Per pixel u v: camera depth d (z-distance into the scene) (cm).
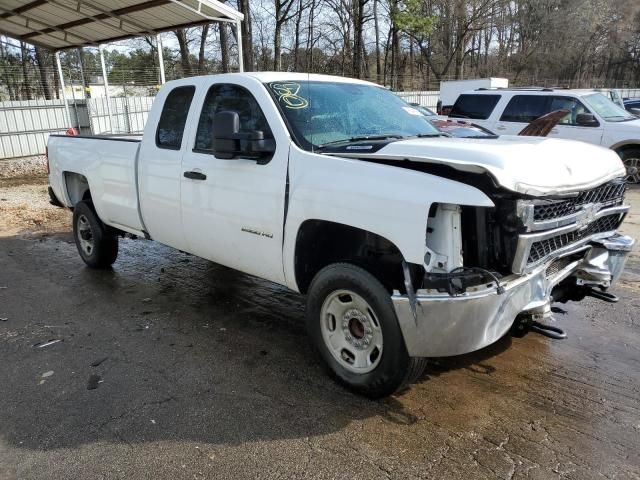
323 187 339
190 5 988
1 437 313
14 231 872
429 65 4466
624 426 315
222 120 370
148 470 283
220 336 451
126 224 554
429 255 292
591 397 347
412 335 304
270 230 381
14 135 1680
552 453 292
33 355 420
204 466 285
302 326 472
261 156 382
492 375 378
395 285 320
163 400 351
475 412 332
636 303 508
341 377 355
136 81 2966
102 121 1872
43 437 312
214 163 422
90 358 413
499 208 302
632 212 898
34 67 2683
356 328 349
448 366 392
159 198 488
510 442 302
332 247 380
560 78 5072
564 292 381
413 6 3009
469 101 1275
